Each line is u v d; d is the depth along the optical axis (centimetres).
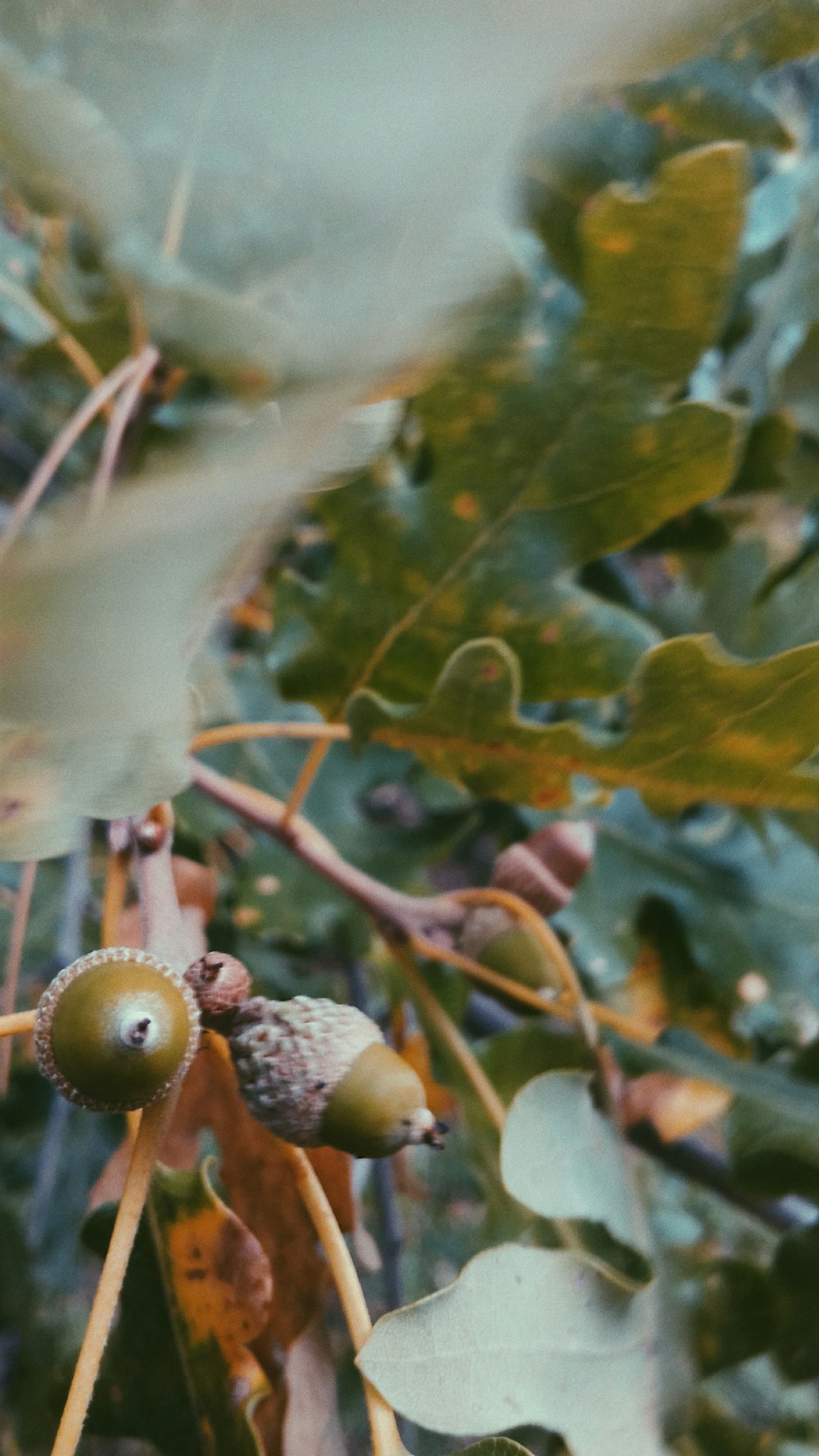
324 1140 21
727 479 26
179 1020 20
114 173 25
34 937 38
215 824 31
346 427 9
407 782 33
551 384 26
